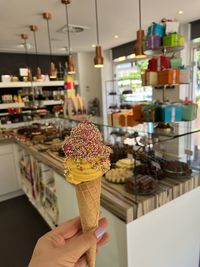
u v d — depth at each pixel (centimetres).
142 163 140
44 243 65
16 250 216
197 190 145
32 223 260
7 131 348
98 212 71
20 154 311
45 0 256
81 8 287
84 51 615
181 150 146
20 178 326
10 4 263
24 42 454
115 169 148
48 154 215
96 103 654
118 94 585
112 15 320
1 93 542
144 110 195
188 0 275
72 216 175
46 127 311
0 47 498
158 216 125
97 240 68
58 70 592
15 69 571
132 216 113
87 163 65
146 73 197
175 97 412
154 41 197
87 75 651
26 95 534
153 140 150
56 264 59
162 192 125
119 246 121
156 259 131
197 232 155
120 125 209
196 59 414
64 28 336
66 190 177
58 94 531
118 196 123
